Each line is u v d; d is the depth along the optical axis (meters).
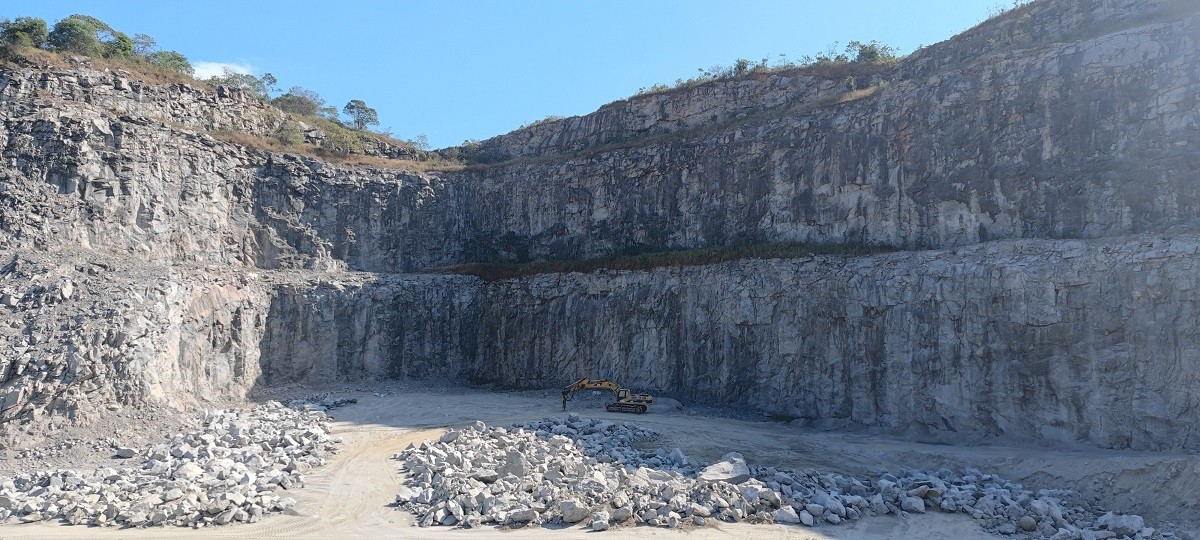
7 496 24.92
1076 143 39.72
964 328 37.84
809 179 51.53
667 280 53.22
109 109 49.84
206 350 44.97
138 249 46.72
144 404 36.44
